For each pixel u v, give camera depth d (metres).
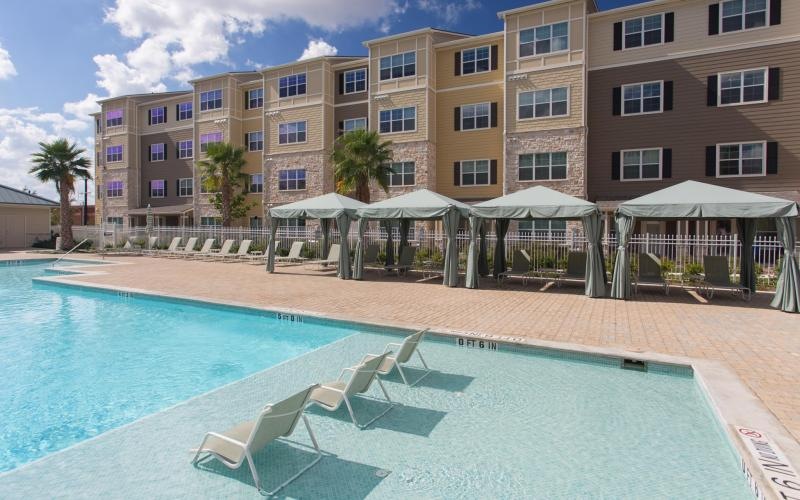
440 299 11.95
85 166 30.83
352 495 3.64
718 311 10.35
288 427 4.09
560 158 22.73
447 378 6.40
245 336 9.27
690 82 20.95
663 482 3.83
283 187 31.08
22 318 10.95
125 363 7.60
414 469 4.05
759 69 19.78
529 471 4.02
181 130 37.03
